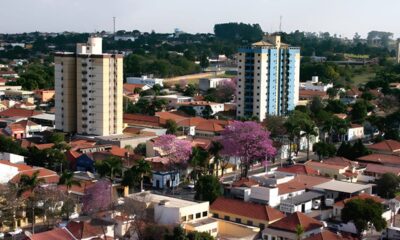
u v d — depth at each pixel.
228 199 167.62
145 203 156.00
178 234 134.75
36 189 166.25
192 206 155.38
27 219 164.50
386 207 173.62
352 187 187.25
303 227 146.00
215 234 153.75
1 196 160.75
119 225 151.00
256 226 158.00
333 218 172.75
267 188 174.38
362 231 152.88
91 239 142.38
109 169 192.88
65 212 163.25
